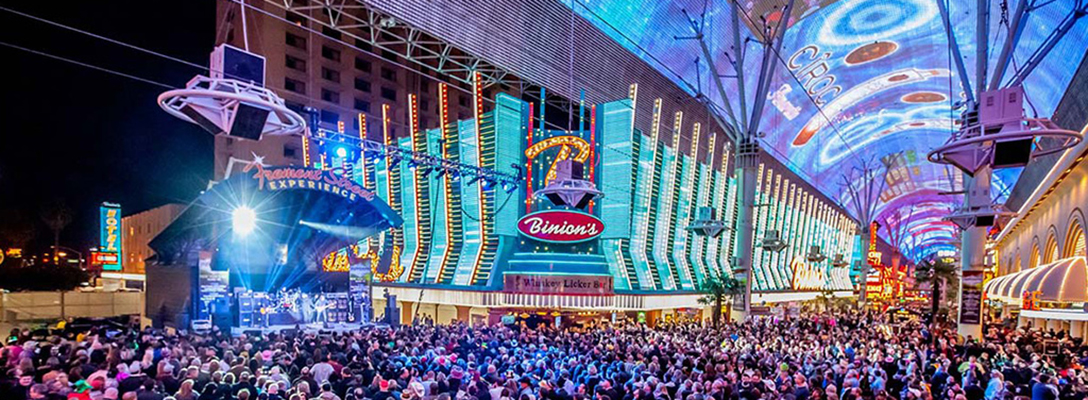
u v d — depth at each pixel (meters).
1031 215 46.53
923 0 45.59
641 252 41.59
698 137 48.50
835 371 14.59
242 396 8.47
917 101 70.94
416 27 27.36
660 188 44.53
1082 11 21.72
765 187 66.50
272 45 58.44
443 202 41.47
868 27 51.03
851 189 85.06
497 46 31.19
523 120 39.69
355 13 65.19
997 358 18.27
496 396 10.40
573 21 34.03
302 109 17.47
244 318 22.28
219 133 10.34
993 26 37.53
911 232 164.50
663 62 42.78
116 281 49.28
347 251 27.48
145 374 10.12
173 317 22.58
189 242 23.39
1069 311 22.12
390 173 44.25
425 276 41.28
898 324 39.94
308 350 14.62
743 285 35.75
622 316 39.88
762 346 21.03
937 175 101.12
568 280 36.16
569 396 10.77
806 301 73.69
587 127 50.62
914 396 11.16
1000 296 30.78
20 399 8.12
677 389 11.98
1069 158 28.61
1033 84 39.12
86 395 8.16
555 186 18.25
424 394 10.33
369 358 13.35
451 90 78.19
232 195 22.11
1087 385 13.70
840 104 69.88
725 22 42.56
